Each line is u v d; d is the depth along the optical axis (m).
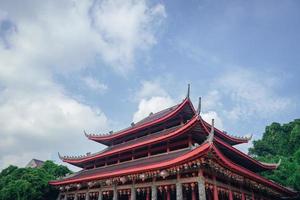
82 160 43.16
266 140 75.06
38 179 42.97
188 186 25.52
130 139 42.56
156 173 26.56
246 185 31.38
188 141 30.20
